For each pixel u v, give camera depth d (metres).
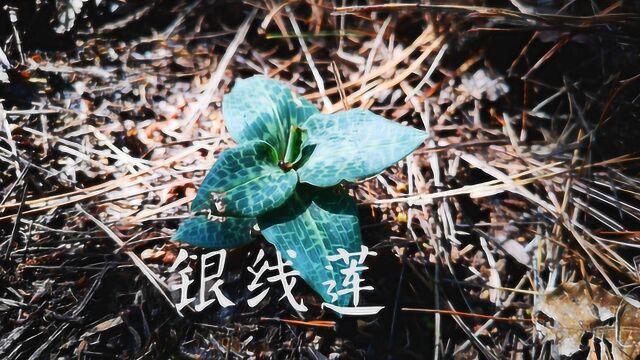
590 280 0.29
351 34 0.34
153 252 0.29
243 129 0.27
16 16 0.33
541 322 0.28
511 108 0.32
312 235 0.26
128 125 0.32
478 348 0.28
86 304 0.28
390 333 0.28
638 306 0.28
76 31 0.34
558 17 0.32
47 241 0.29
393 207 0.30
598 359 0.28
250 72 0.34
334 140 0.26
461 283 0.29
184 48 0.34
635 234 0.30
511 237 0.30
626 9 0.33
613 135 0.31
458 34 0.33
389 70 0.33
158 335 0.28
